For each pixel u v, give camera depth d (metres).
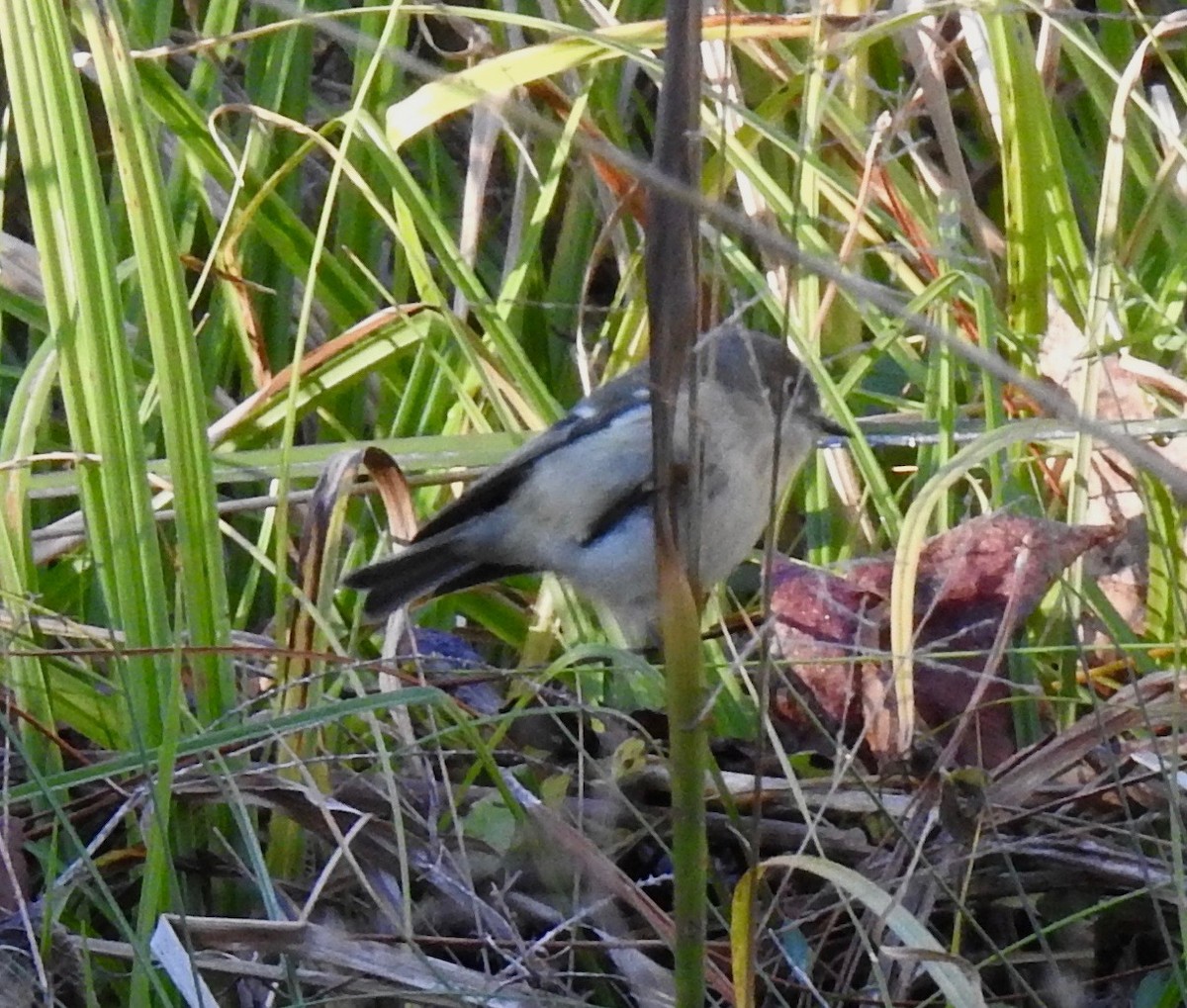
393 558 6.52
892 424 7.24
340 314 7.88
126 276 7.75
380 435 7.93
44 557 6.62
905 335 7.60
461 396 7.12
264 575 7.12
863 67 8.02
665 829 5.54
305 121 8.34
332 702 5.12
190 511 5.54
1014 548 5.95
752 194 7.76
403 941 4.76
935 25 7.84
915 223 7.64
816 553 7.17
